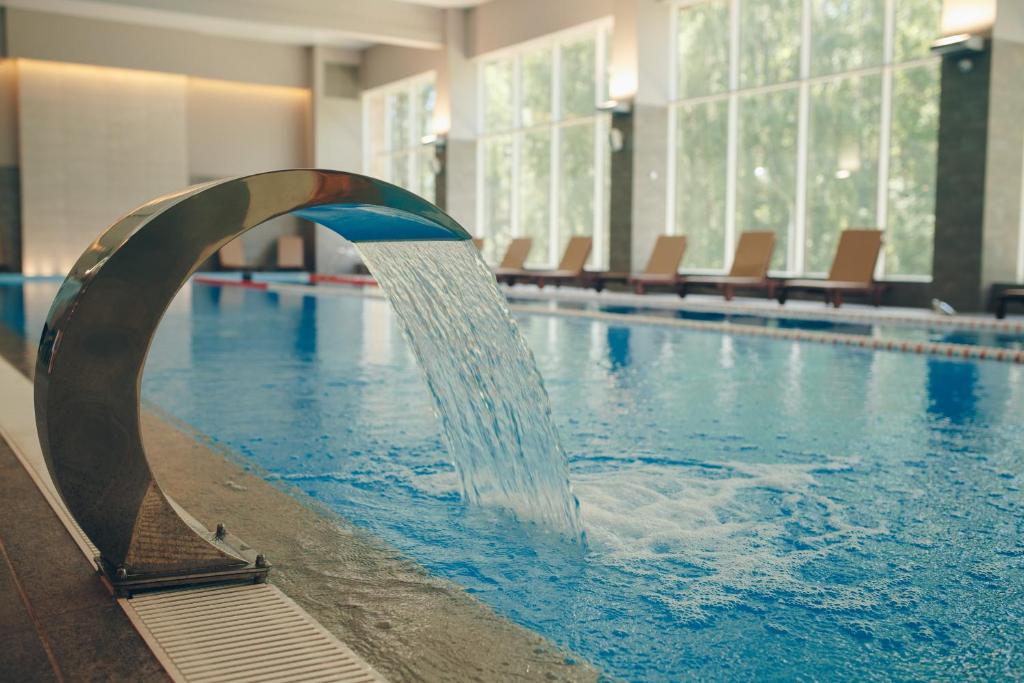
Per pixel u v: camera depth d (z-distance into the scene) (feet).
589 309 42.50
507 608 7.54
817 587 8.11
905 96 41.47
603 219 57.26
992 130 35.60
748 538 9.48
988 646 6.93
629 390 19.35
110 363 7.13
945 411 16.97
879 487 11.51
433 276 9.84
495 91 64.23
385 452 13.32
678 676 6.39
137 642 6.35
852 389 19.62
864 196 43.47
